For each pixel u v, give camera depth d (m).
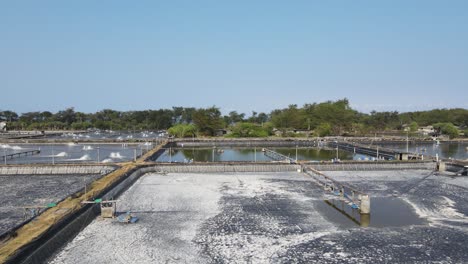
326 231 43.28
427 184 70.44
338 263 34.78
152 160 97.19
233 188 65.31
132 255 35.84
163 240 39.84
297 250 37.69
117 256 35.53
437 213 50.91
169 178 74.69
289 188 65.44
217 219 47.28
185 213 49.69
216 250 37.44
